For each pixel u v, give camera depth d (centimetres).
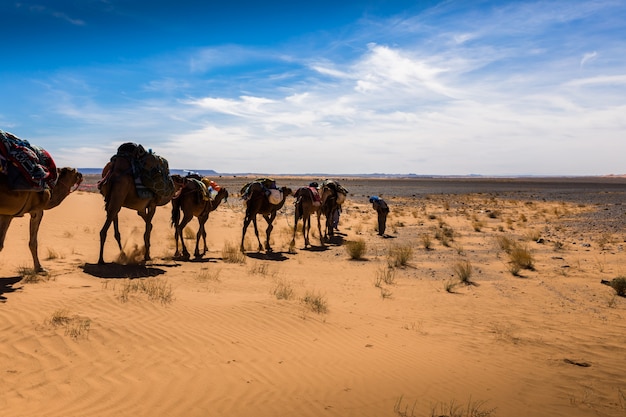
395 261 1564
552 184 14038
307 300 1002
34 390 512
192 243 1877
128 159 1270
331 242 2095
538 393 592
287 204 4331
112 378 553
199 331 740
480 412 528
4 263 1188
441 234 2305
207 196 1556
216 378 575
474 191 8519
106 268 1203
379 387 587
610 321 940
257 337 745
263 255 1680
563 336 841
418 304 1068
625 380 639
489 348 770
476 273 1431
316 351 707
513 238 2192
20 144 969
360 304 1041
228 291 1065
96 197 3356
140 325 735
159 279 1123
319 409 515
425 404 545
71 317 741
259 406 512
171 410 489
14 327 684
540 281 1313
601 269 1442
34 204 1006
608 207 4022
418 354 728
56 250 1466
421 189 9506
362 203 5050
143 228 2212
